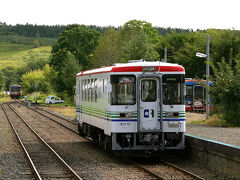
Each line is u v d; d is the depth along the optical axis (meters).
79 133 31.50
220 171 16.52
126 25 99.62
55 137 31.33
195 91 56.38
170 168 17.59
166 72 19.52
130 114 19.39
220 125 32.75
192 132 27.80
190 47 67.81
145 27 100.12
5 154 22.47
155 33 102.75
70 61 89.06
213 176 15.80
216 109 36.44
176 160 20.05
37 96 133.00
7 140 29.25
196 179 14.95
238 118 33.12
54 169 17.64
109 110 19.83
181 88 19.67
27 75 142.50
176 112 19.56
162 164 18.84
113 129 19.42
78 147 25.50
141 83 19.44
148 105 19.36
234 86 33.59
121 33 94.81
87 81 26.16
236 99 33.84
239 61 35.06
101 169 17.64
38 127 40.25
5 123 45.53
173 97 19.59
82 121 28.31
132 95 19.47
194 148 19.34
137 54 57.62
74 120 48.53
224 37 58.56
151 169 17.41
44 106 89.50
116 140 19.59
